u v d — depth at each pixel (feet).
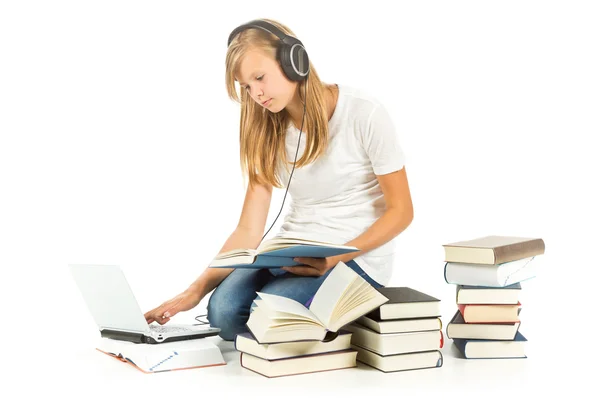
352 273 9.64
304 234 11.25
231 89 10.80
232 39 10.67
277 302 9.68
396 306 9.73
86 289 10.86
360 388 9.00
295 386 9.08
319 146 11.01
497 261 10.22
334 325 9.59
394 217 10.89
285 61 10.44
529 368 9.92
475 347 10.39
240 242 11.83
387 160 10.88
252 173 11.86
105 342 10.95
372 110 10.93
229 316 11.04
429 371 9.76
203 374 9.67
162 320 11.14
